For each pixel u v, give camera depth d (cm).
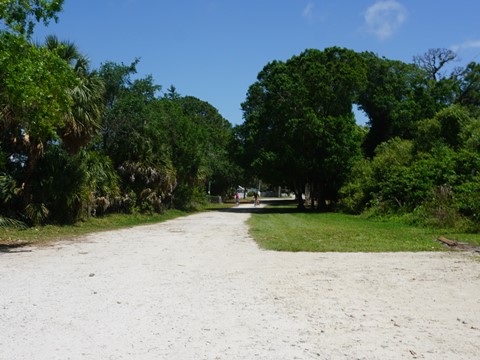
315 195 4462
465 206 1952
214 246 1373
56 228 1808
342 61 4047
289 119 3738
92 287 776
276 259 1100
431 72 5612
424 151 3127
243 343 498
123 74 2689
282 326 560
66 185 1891
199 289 764
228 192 7769
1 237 1524
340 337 519
